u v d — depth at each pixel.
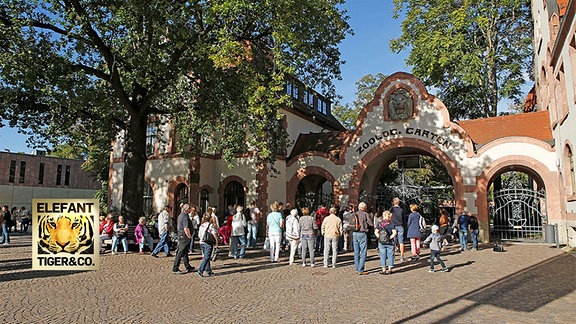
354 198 23.61
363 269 11.90
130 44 15.60
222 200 26.59
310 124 31.64
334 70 19.73
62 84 14.28
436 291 9.41
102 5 14.68
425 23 30.31
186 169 25.80
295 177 25.64
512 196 22.20
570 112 16.28
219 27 15.65
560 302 8.22
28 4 14.67
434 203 25.84
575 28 14.80
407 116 22.94
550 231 19.41
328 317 7.26
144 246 16.73
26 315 7.30
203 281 10.59
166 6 14.69
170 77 16.17
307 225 13.34
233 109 17.52
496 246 17.08
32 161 52.19
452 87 30.66
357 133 24.11
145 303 8.25
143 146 18.11
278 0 14.38
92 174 35.66
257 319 7.15
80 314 7.39
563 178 18.19
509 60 29.77
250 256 15.77
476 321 6.98
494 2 28.33
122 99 16.89
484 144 21.33
